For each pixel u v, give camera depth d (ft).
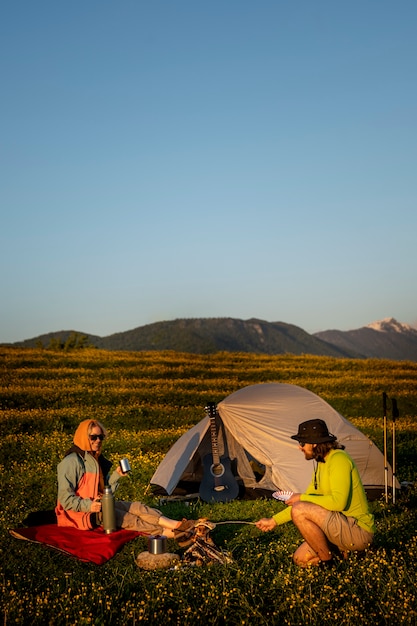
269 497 34.32
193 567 21.29
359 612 17.69
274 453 33.53
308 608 17.85
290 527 27.22
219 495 33.50
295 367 130.82
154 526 24.00
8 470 40.68
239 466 36.91
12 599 18.58
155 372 112.27
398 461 45.80
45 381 96.84
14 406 76.69
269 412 35.12
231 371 116.47
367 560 20.35
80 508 23.99
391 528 26.61
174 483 34.12
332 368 130.62
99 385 96.12
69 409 73.92
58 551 23.02
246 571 20.66
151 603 18.63
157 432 59.62
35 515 25.46
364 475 34.60
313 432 21.07
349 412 80.74
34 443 50.96
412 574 19.77
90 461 24.67
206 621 18.01
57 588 19.93
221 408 35.58
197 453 37.76
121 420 68.85
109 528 23.73
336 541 20.34
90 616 17.76
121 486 35.68
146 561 21.72
